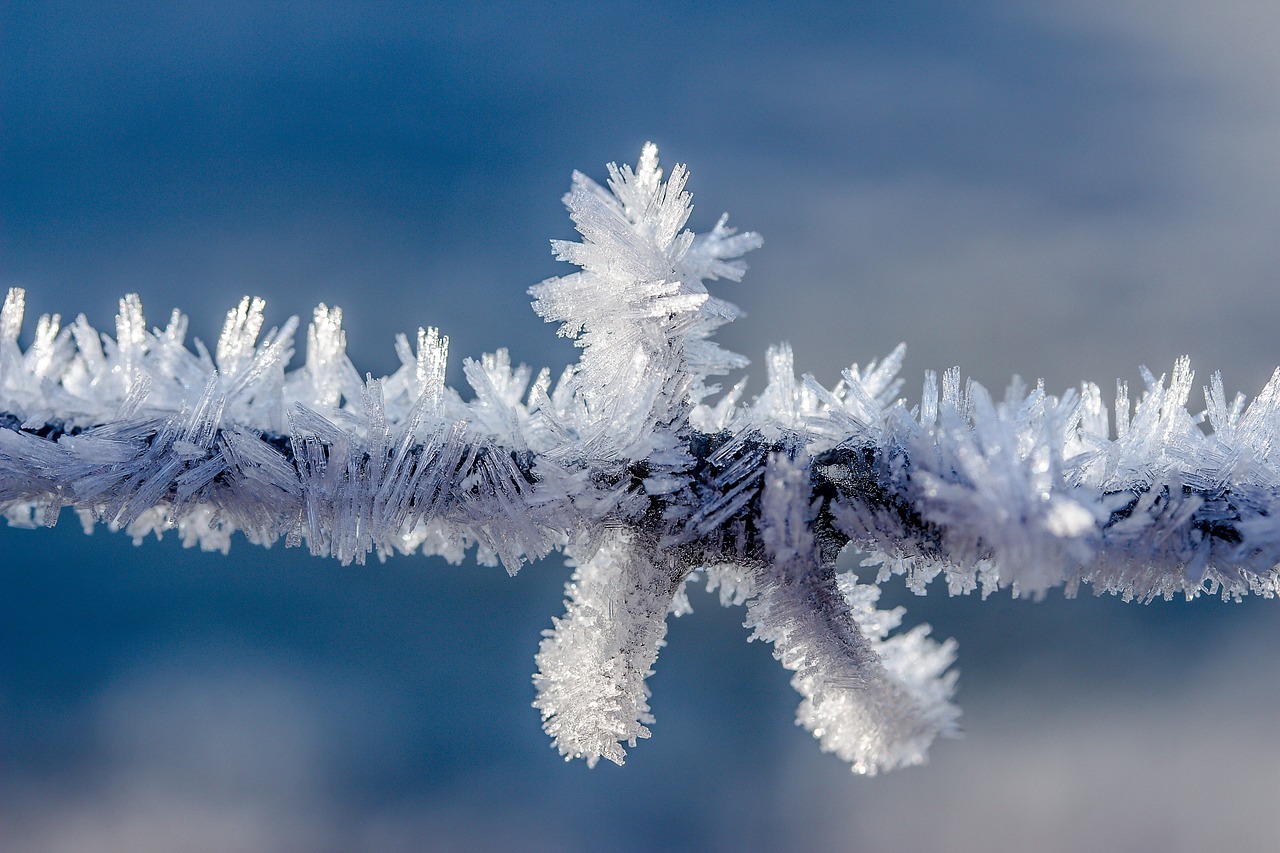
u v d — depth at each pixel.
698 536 0.20
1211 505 0.20
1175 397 0.20
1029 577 0.19
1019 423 0.20
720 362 0.20
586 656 0.20
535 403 0.20
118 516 0.20
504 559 0.20
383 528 0.20
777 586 0.20
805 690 0.20
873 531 0.20
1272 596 0.20
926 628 0.20
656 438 0.20
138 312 0.20
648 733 0.20
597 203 0.20
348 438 0.20
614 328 0.20
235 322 0.20
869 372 0.21
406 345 0.21
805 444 0.20
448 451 0.20
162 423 0.20
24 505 0.20
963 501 0.19
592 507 0.20
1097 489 0.20
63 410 0.20
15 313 0.20
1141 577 0.20
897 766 0.20
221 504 0.20
